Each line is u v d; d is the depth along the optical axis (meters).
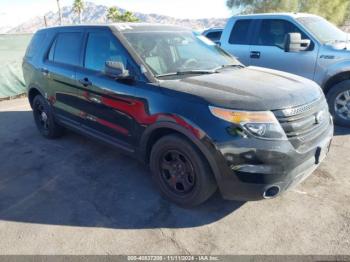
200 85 3.07
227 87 3.01
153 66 3.42
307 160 2.86
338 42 5.60
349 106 5.38
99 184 3.81
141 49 3.55
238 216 3.09
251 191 2.74
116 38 3.62
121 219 3.11
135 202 3.39
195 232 2.89
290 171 2.71
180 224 3.00
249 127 2.63
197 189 3.01
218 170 2.78
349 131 5.33
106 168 4.21
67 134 5.59
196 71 3.53
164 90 3.09
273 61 6.02
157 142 3.22
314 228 2.87
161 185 3.38
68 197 3.54
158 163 3.31
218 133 2.70
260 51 6.18
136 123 3.36
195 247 2.70
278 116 2.69
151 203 3.37
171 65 3.57
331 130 3.28
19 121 6.70
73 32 4.38
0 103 8.89
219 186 2.85
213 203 3.31
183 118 2.87
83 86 4.00
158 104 3.08
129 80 3.39
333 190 3.48
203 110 2.78
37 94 5.45
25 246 2.76
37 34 5.36
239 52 6.51
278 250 2.63
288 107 2.74
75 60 4.24
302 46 5.59
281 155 2.64
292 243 2.70
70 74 4.23
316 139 2.94
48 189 3.73
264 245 2.69
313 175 3.81
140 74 3.32
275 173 2.65
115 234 2.89
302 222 2.96
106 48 3.74
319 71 5.49
